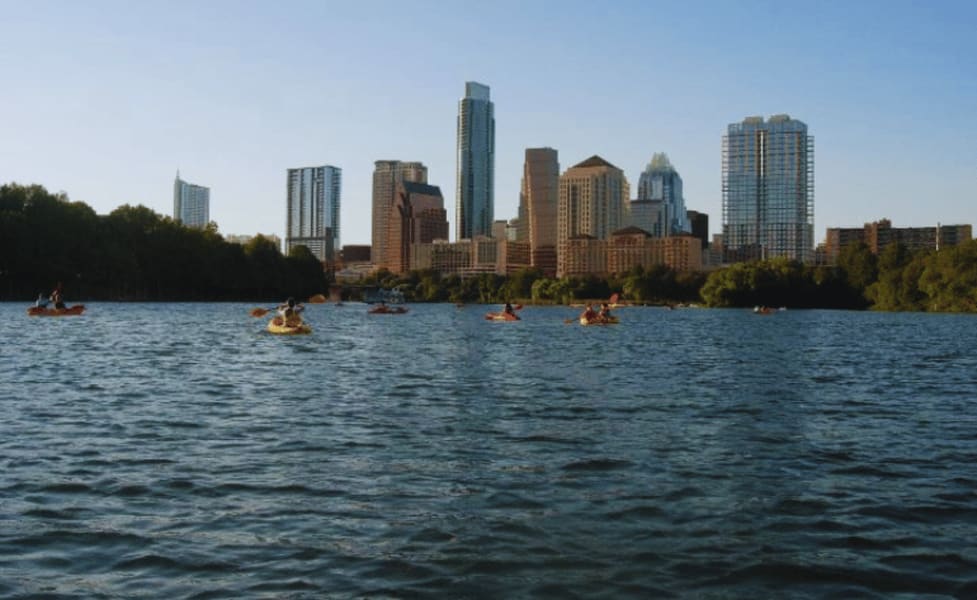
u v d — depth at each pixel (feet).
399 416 86.17
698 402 99.91
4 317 316.40
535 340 234.38
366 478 57.93
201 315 375.86
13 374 122.72
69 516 48.11
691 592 37.86
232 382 116.57
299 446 69.26
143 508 49.90
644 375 133.49
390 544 43.65
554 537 45.09
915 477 60.18
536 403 97.40
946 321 414.00
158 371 130.52
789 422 85.10
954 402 102.63
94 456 64.39
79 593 36.96
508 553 42.47
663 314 562.66
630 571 40.24
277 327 241.55
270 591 37.32
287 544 43.57
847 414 91.45
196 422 81.20
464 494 53.72
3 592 36.96
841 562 41.86
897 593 38.06
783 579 39.55
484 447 69.46
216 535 44.96
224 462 62.75
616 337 255.50
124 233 563.07
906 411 94.32
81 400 95.96
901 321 413.80
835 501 53.21
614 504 51.67
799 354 186.60
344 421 82.58
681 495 54.13
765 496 54.13
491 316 399.65
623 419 85.61
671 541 44.68
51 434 73.77
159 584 38.04
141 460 63.16
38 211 492.13
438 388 112.06
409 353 177.58
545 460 64.44
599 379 126.31
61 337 209.87
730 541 44.86
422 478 58.03
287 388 110.11
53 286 512.22
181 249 599.57
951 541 45.32
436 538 44.68
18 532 45.14
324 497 52.75
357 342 214.90
